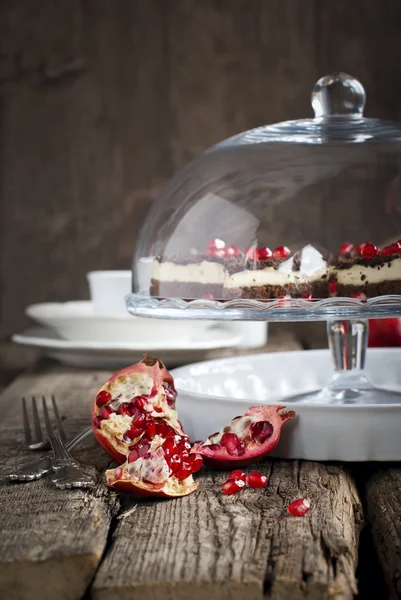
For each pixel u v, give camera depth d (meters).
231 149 1.03
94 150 2.07
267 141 1.02
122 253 2.09
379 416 0.92
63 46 2.06
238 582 0.73
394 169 0.98
